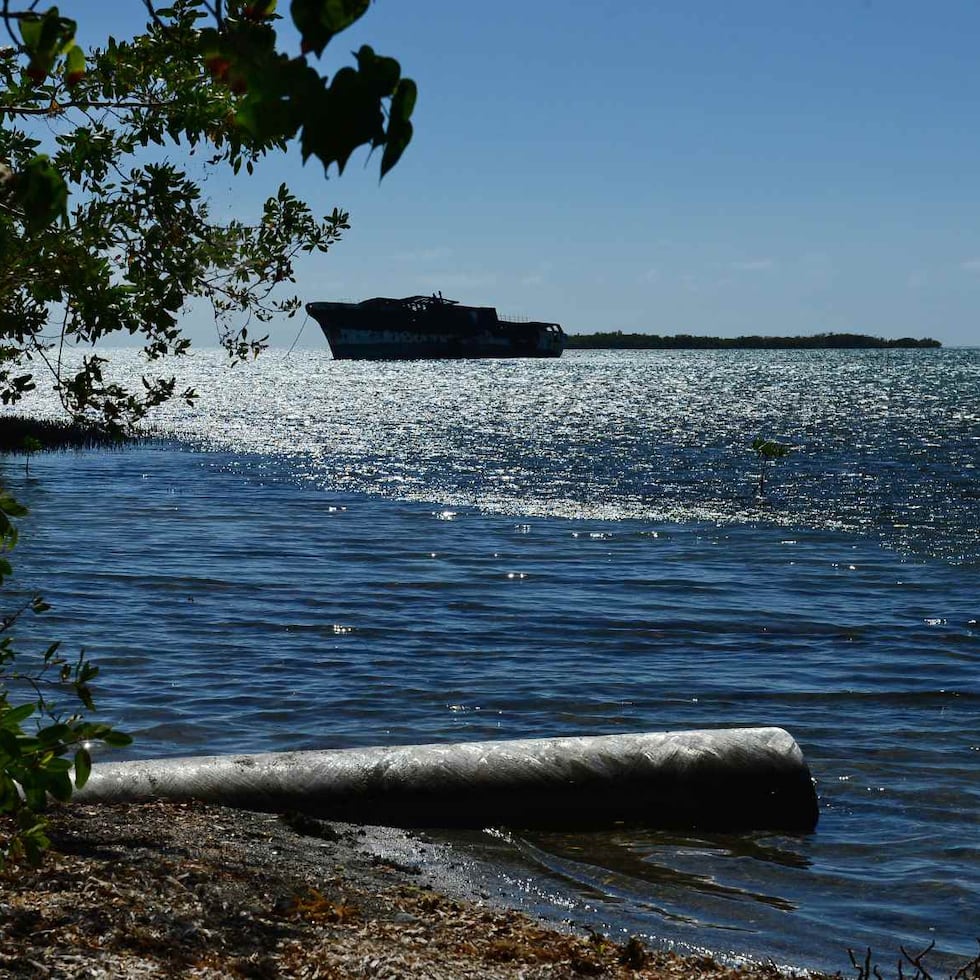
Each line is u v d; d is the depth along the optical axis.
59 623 17.47
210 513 32.62
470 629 17.89
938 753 11.69
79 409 6.85
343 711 13.00
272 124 2.27
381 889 7.16
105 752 11.17
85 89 6.61
